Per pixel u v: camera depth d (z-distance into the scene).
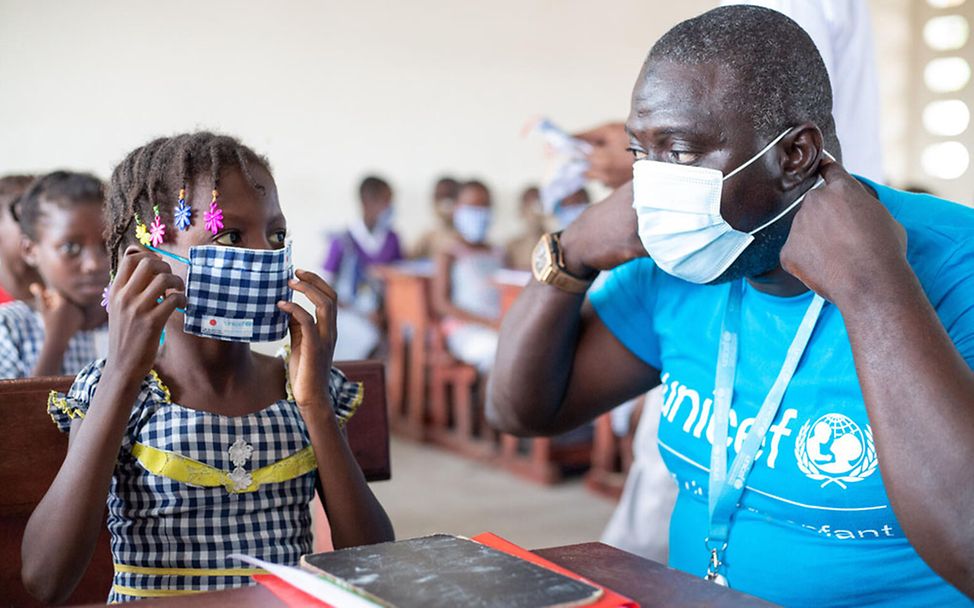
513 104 7.01
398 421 5.38
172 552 1.15
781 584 1.23
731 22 1.15
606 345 1.52
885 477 0.99
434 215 6.73
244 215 1.19
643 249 1.32
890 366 1.00
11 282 2.30
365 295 6.17
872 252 1.05
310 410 1.19
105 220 1.32
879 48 7.83
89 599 1.36
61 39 5.77
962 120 7.59
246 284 1.15
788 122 1.14
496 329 4.87
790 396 1.23
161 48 6.00
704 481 1.34
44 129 5.77
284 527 1.21
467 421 4.89
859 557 1.19
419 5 6.67
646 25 7.36
